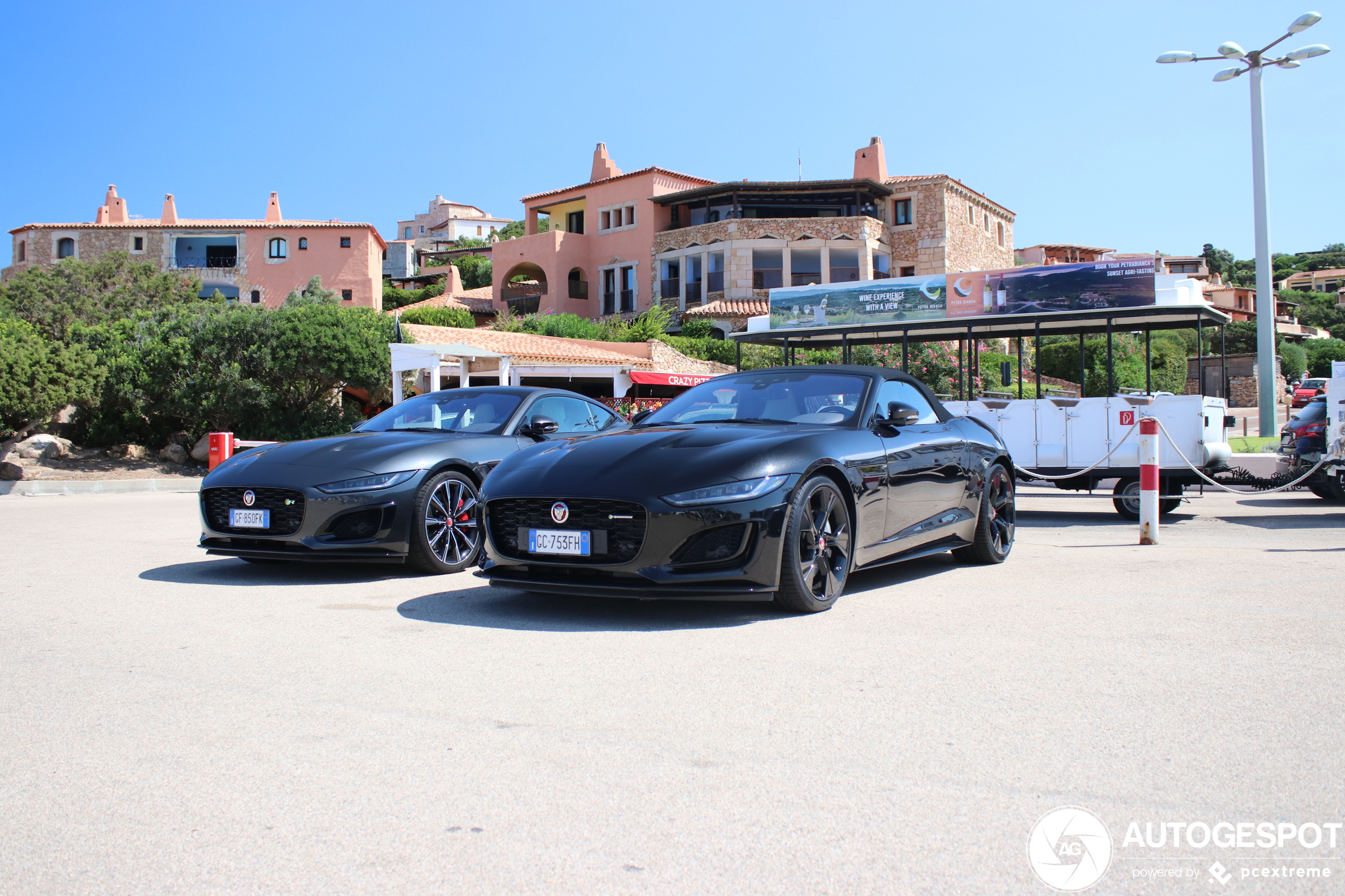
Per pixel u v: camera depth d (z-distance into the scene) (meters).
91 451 18.19
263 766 2.55
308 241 51.16
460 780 2.44
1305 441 10.53
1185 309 12.06
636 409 24.62
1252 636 3.88
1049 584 5.22
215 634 4.15
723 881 1.91
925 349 25.91
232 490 5.65
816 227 39.00
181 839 2.12
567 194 45.88
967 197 42.78
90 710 3.05
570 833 2.13
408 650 3.81
